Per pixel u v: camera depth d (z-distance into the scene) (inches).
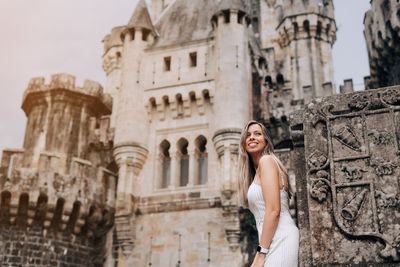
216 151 1088.2
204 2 1360.7
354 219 213.8
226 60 1150.3
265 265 133.8
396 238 205.2
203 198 1056.2
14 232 1017.5
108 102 1384.1
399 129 223.6
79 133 1282.0
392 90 231.6
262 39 1786.4
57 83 1295.5
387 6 1040.2
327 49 1697.8
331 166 226.2
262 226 137.0
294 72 1653.5
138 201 1103.0
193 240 1027.3
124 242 1060.5
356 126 230.8
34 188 1032.2
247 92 1148.5
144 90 1209.4
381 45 1099.9
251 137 156.5
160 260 1031.6
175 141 1144.2
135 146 1133.1
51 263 1018.1
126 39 1274.6
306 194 237.9
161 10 1743.4
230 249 992.2
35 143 1252.5
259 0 1867.6
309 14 1705.2
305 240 227.3
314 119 239.3
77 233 1071.6
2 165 1043.9
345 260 209.9
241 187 155.4
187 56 1218.0
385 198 213.2
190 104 1171.3
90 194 1085.8
